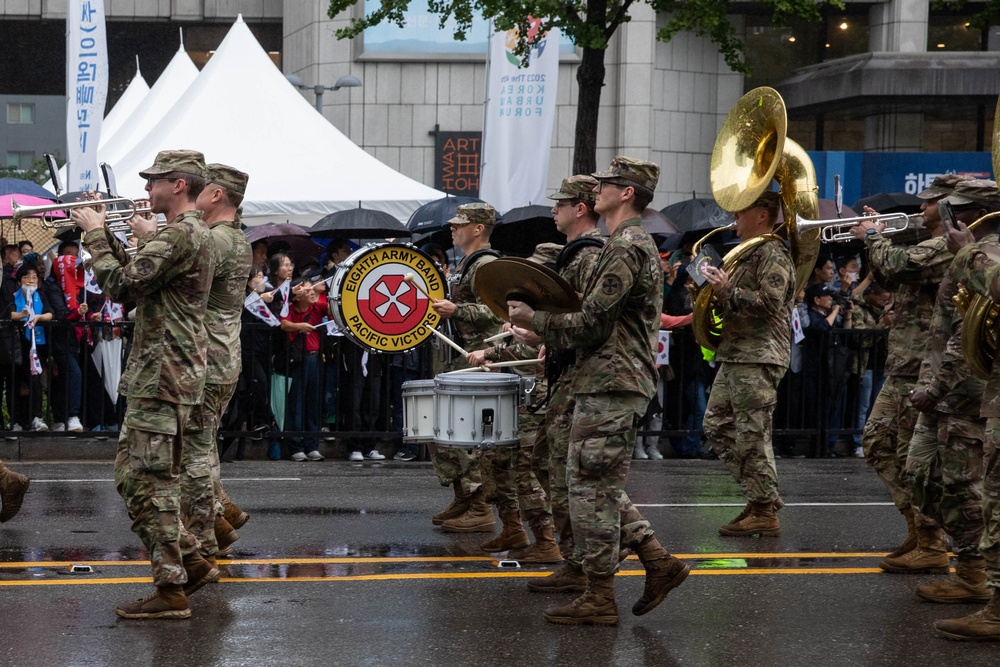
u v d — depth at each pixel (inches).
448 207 693.9
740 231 388.5
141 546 346.9
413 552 346.6
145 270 254.4
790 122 1332.4
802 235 383.6
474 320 349.1
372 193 781.3
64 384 543.2
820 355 583.8
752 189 362.3
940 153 1210.0
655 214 672.4
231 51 835.4
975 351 253.3
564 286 254.2
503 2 754.8
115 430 549.3
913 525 329.4
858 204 722.2
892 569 326.6
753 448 375.2
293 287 523.8
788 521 404.2
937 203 313.9
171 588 267.4
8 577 307.3
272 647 248.2
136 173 753.6
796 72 1312.7
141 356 261.3
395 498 439.2
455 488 382.9
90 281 557.0
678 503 437.1
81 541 353.7
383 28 1291.8
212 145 788.0
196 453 306.0
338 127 1304.1
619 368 258.7
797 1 776.9
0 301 545.3
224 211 317.7
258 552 344.2
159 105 925.2
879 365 600.4
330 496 442.6
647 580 267.4
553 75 848.9
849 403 595.5
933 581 315.6
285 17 1381.6
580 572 297.4
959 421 282.4
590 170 799.1
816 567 332.5
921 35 1262.3
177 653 243.0
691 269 367.9
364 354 552.7
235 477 490.6
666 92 1285.7
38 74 1470.2
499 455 342.0
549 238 655.1
